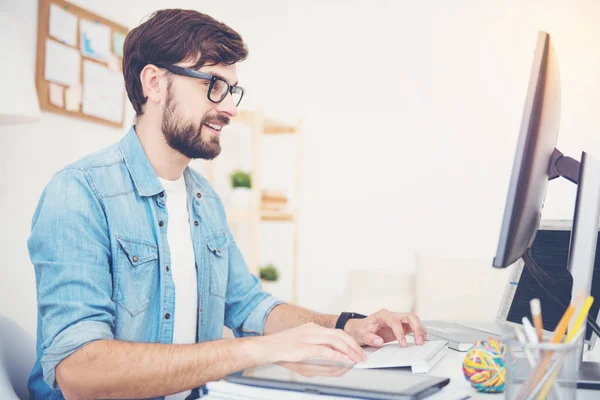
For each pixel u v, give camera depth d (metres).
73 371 0.86
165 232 1.18
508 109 2.95
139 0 2.52
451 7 3.10
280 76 3.54
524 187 0.76
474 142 3.04
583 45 2.76
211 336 1.30
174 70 1.14
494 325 1.35
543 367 0.57
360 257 3.32
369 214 3.30
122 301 1.09
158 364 0.84
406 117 3.21
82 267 0.97
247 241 3.50
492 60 2.99
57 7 2.03
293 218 3.20
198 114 1.16
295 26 3.50
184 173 1.32
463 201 3.06
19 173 1.93
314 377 0.73
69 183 1.04
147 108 1.19
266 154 3.58
